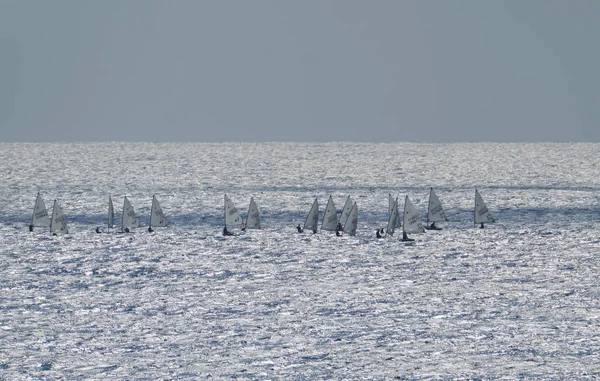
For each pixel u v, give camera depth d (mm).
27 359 194875
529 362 193250
